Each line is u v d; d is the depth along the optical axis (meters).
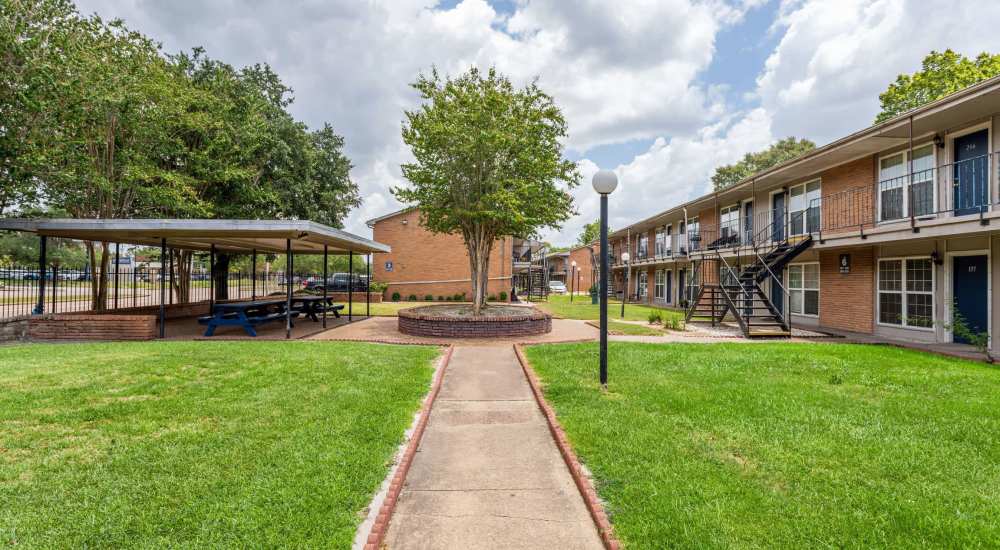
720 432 4.41
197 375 6.44
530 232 13.38
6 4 9.28
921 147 10.59
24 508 2.90
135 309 13.52
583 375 6.86
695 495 3.21
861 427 4.55
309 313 14.79
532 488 3.51
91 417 4.60
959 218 8.54
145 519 2.79
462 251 26.66
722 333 12.27
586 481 3.46
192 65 16.69
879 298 11.88
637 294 31.78
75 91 10.14
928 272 10.66
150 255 34.00
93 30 11.47
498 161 12.12
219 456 3.71
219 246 15.20
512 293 27.70
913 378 6.48
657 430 4.49
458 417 5.23
